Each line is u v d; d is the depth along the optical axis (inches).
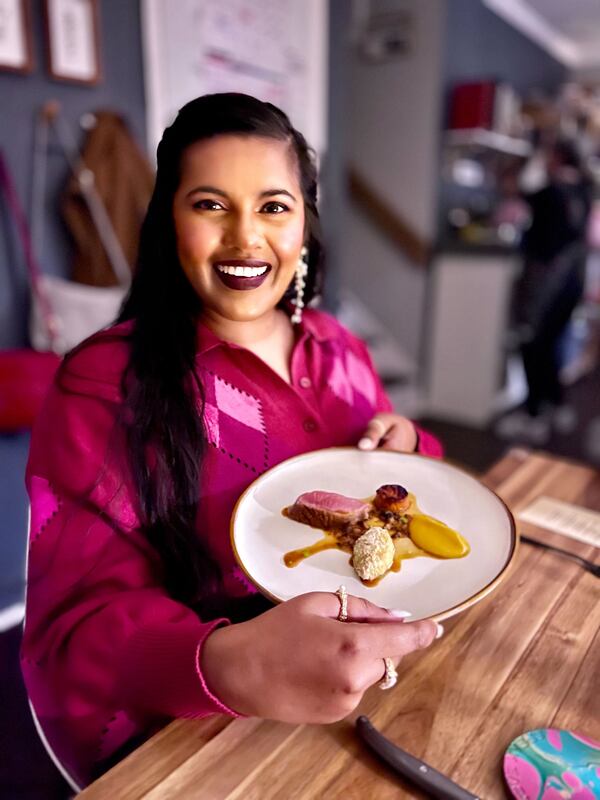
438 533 22.1
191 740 16.9
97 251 66.2
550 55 184.9
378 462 27.0
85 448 23.2
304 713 15.5
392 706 17.9
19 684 44.4
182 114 23.3
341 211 110.0
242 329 28.1
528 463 36.3
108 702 19.4
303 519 23.1
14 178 61.6
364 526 22.5
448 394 140.3
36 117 62.2
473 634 21.2
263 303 25.1
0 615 56.6
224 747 16.6
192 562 24.6
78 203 65.4
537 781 15.1
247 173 22.4
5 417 50.4
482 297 129.9
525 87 172.6
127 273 67.3
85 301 63.3
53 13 60.8
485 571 20.1
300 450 28.4
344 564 21.2
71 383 24.5
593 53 197.3
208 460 25.9
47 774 38.9
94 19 64.4
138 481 23.4
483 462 111.7
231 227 23.0
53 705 21.2
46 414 24.5
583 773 15.3
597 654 20.4
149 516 23.5
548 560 25.9
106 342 25.8
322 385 30.9
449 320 136.4
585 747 16.1
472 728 17.2
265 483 24.9
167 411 23.9
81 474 23.0
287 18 89.3
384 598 19.5
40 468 23.5
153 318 25.7
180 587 25.3
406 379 141.6
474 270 129.7
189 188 22.8
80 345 26.3
